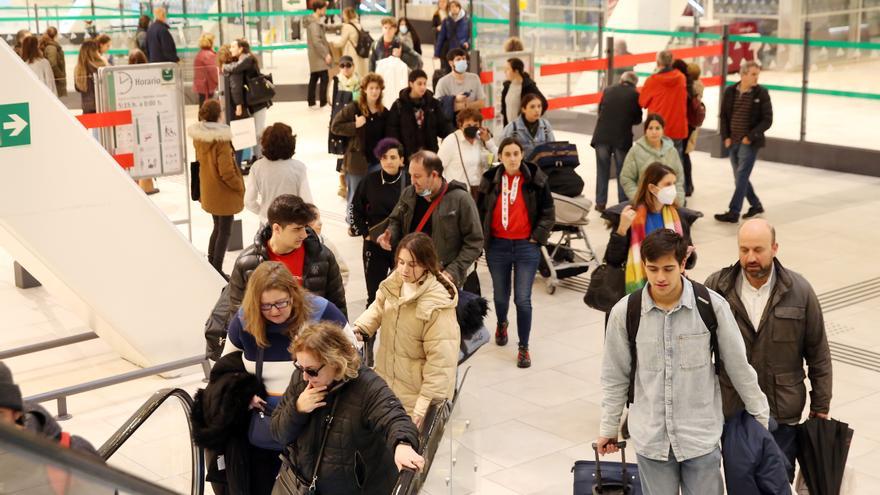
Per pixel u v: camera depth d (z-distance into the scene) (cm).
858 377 1142
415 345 797
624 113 1788
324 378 604
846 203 1889
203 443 699
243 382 700
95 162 1060
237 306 841
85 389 1056
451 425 734
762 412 688
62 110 1032
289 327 702
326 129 2625
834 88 2183
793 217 1795
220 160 1410
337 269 870
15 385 470
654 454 678
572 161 1439
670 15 2416
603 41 2420
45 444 316
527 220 1151
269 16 3086
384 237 1084
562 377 1155
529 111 1491
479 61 1748
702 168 2198
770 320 747
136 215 1095
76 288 1073
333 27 3247
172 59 2645
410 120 1502
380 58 2516
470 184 1377
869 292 1416
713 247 1622
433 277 793
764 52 2292
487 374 1164
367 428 614
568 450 984
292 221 826
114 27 2948
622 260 946
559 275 1437
